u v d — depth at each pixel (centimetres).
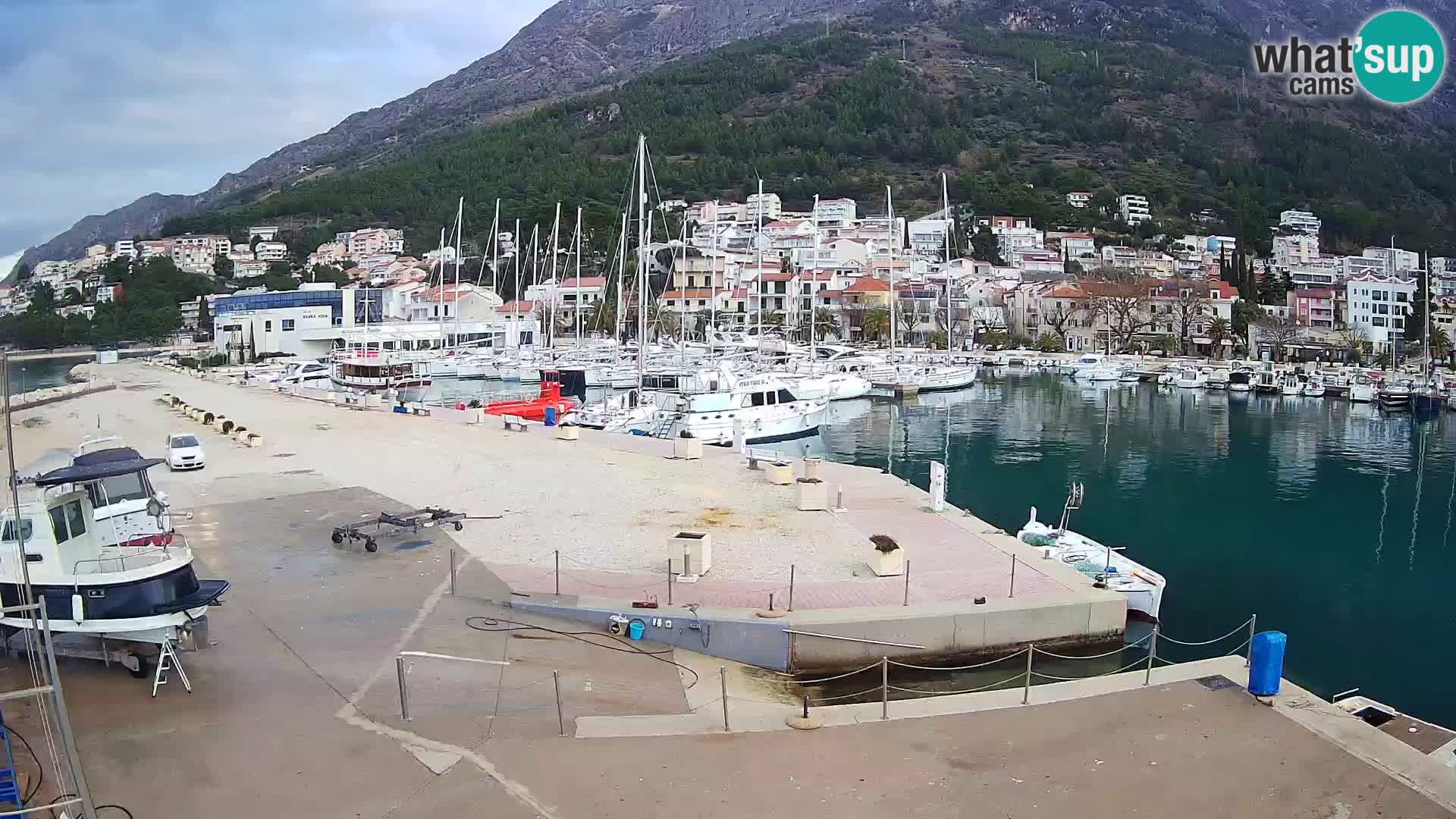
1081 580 2267
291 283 19275
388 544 2616
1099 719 1459
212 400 7281
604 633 1977
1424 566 3481
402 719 1464
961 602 2094
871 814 1176
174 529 2589
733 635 1944
